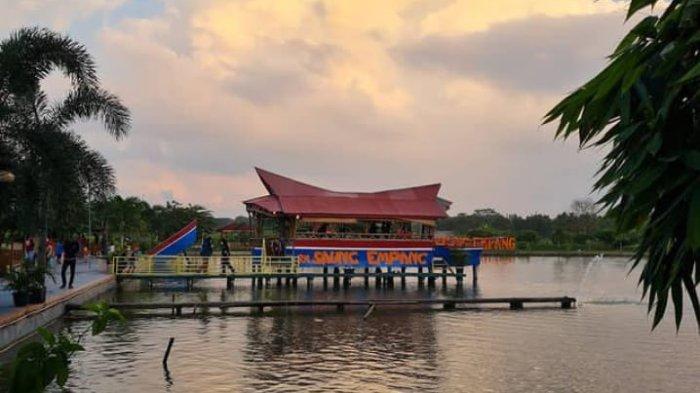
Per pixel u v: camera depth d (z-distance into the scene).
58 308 22.25
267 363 16.77
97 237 59.19
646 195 3.00
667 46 2.96
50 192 18.47
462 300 28.30
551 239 91.38
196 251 59.41
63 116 21.84
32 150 18.48
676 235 3.07
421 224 41.00
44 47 19.52
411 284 42.12
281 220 41.06
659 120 2.90
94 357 17.09
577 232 91.81
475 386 14.65
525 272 54.81
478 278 47.78
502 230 107.38
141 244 57.56
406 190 42.88
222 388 14.12
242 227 59.91
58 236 39.72
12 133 18.61
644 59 2.98
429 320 24.83
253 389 14.10
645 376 15.70
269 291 35.91
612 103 3.14
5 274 19.66
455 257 40.78
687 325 23.19
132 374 15.23
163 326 22.59
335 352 18.38
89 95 22.08
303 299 31.72
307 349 18.75
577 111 3.25
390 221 40.88
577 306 29.27
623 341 20.28
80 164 21.12
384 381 15.00
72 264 26.36
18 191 17.86
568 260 74.25
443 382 14.99
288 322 23.94
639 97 3.05
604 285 41.53
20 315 17.34
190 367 16.12
